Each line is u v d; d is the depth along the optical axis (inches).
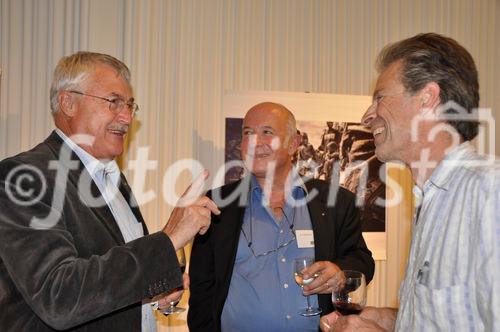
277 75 140.0
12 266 47.3
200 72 134.6
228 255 89.3
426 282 45.1
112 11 129.3
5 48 124.3
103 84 64.1
